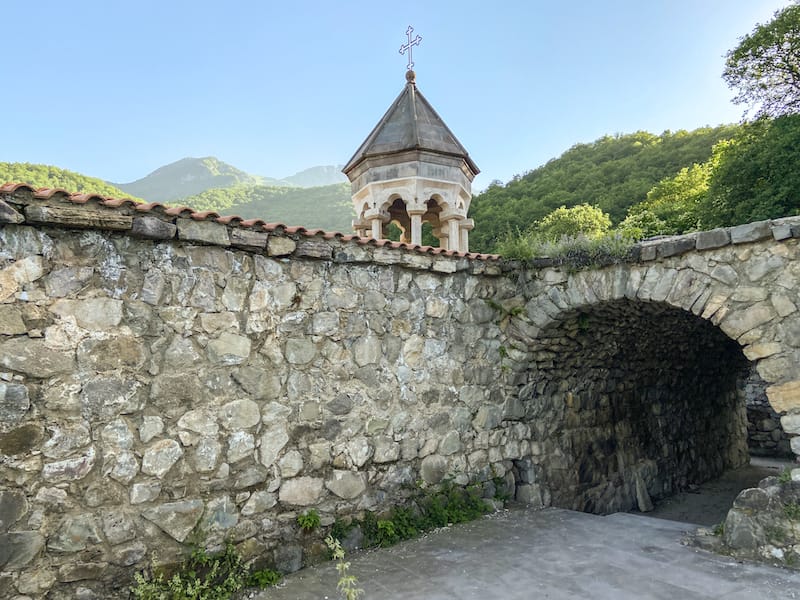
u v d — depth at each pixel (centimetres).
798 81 1697
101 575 387
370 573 481
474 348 700
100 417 398
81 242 401
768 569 488
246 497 470
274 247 506
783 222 537
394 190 917
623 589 445
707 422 1205
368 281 590
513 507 703
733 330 563
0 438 355
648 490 971
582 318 729
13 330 366
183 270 453
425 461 626
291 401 511
